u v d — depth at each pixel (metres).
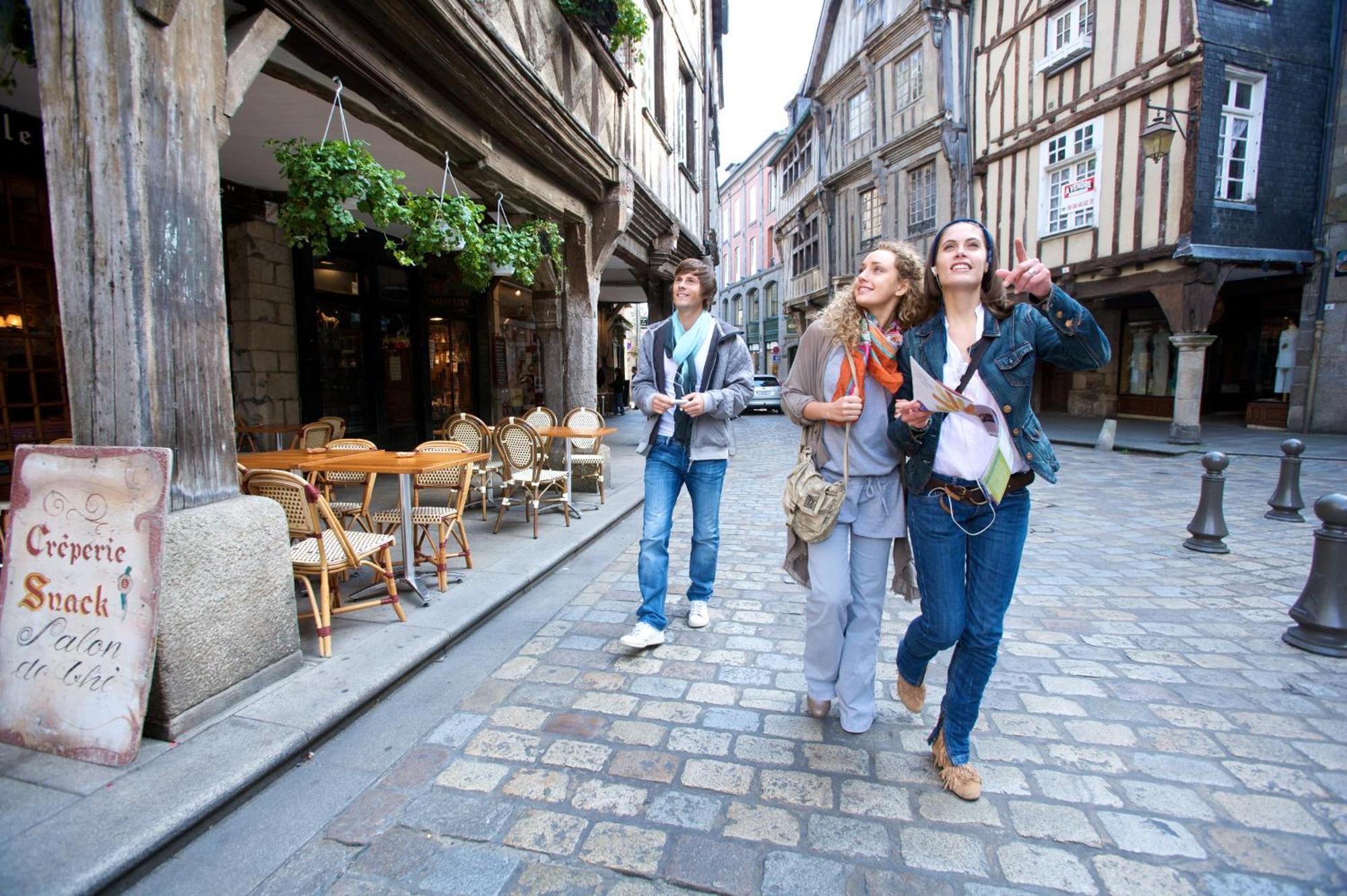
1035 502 6.88
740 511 6.66
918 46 17.02
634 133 8.32
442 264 9.96
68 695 2.14
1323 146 11.66
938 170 16.69
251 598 2.53
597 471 6.95
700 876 1.77
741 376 3.26
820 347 2.28
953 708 2.11
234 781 2.02
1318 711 2.60
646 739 2.44
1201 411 15.56
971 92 15.73
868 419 2.23
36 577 2.20
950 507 1.98
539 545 4.91
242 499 2.55
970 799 2.07
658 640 3.18
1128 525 5.82
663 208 9.60
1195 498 7.02
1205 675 2.92
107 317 2.16
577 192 6.91
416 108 4.11
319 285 8.08
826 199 22.36
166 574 2.17
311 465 3.64
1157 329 15.53
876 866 1.80
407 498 3.62
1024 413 1.93
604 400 19.53
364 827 1.97
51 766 2.07
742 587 4.21
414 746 2.40
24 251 4.86
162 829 1.81
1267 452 10.09
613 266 12.28
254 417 6.99
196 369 2.36
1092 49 12.58
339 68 3.52
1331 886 1.71
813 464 2.30
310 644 3.07
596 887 1.74
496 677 2.95
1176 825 1.94
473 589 3.88
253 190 6.75
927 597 2.05
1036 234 14.05
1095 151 12.59
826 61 21.88
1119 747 2.36
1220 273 11.09
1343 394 11.75
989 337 1.92
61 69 2.10
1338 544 3.10
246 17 2.81
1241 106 11.27
